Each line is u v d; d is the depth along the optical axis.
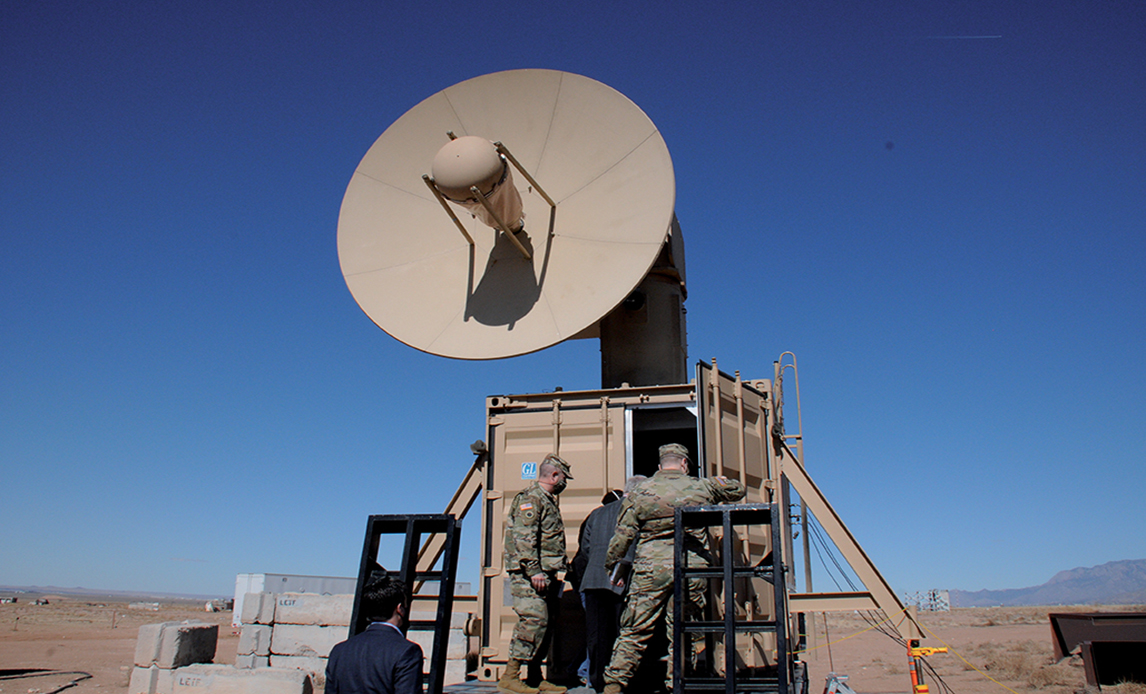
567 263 8.21
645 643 5.38
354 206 9.26
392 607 4.64
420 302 8.64
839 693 8.50
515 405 8.05
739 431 7.68
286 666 14.52
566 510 7.62
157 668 13.38
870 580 7.64
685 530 5.51
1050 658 20.91
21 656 21.97
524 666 7.34
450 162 7.49
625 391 7.71
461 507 8.16
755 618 7.62
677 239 9.93
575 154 8.60
